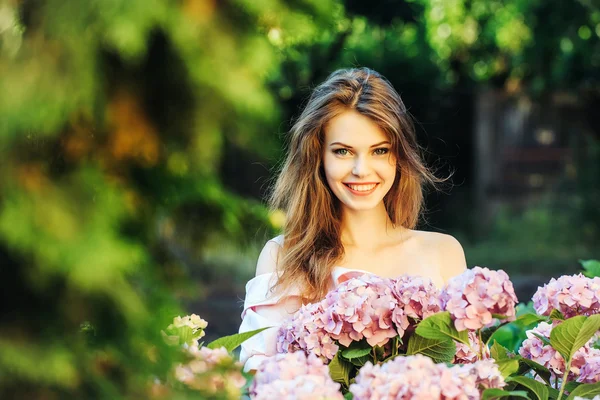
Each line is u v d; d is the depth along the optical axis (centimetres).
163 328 146
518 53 1580
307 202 332
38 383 136
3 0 131
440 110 1582
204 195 146
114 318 136
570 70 1502
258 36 134
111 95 134
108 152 137
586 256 1382
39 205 128
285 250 334
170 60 132
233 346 241
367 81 318
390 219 342
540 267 1313
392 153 315
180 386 154
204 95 131
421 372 199
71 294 134
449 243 344
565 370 246
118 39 122
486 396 207
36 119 124
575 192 1543
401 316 241
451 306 221
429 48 1566
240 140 132
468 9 1614
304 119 323
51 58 126
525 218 1534
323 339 245
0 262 134
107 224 131
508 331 371
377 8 1303
